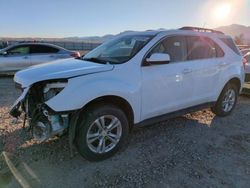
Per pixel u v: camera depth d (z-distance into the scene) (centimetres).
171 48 421
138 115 381
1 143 396
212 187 301
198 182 310
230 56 530
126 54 388
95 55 430
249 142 428
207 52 484
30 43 1081
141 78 374
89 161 348
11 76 1122
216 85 505
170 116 432
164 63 382
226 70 518
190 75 442
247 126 504
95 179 312
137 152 380
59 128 320
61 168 333
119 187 298
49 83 319
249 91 778
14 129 448
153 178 316
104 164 346
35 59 1073
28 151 374
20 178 310
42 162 346
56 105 305
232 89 553
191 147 402
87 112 331
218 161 361
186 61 439
